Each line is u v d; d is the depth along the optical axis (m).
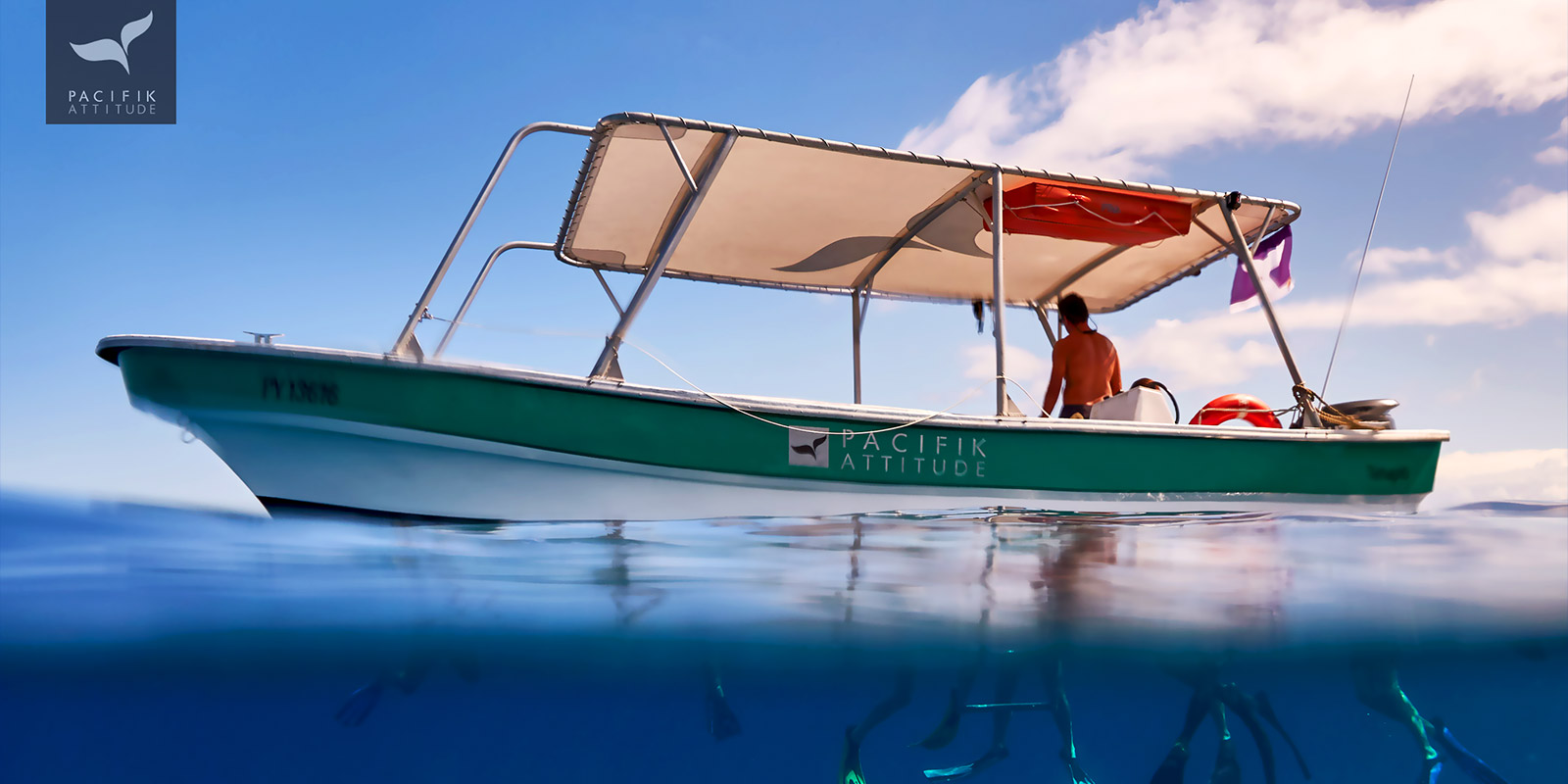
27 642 4.27
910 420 4.50
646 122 4.20
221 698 6.45
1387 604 4.65
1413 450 5.68
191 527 3.63
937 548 4.47
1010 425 4.70
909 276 7.21
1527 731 12.38
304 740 9.66
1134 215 5.41
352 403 3.72
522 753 11.56
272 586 3.74
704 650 5.44
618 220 5.91
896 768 11.49
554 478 4.03
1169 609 4.60
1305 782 12.69
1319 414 5.51
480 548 4.01
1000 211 4.91
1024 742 9.77
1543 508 5.71
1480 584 4.62
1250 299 5.81
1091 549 4.59
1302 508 5.30
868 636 5.14
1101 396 5.80
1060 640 5.25
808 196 5.61
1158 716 8.39
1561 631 5.51
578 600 4.16
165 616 3.91
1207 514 5.05
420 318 4.04
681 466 4.16
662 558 4.18
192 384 3.65
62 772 10.66
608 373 4.36
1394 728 9.03
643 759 11.92
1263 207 5.65
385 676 5.90
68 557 3.35
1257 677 6.56
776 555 4.30
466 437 3.83
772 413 4.32
